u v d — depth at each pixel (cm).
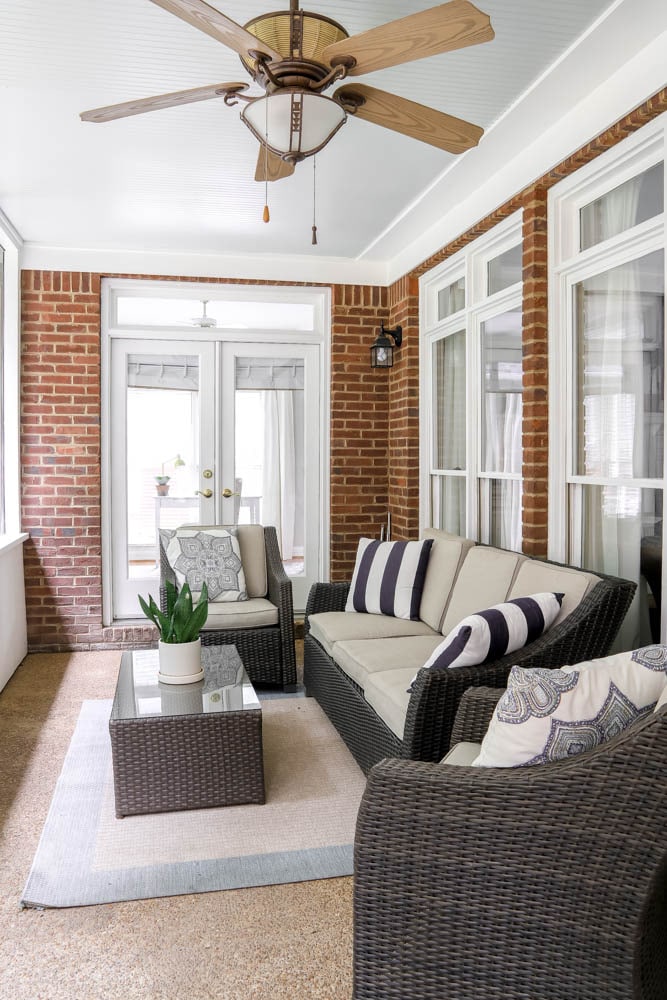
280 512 579
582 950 141
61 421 525
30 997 180
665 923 150
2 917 212
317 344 579
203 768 278
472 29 180
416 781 153
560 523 354
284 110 203
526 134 341
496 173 387
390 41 185
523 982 146
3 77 288
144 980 186
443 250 459
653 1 238
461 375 472
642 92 270
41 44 265
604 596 256
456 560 371
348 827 266
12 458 510
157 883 229
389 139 344
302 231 490
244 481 573
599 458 331
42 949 198
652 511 296
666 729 134
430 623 370
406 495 534
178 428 560
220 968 191
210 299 562
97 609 531
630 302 306
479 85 296
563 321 350
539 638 259
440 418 512
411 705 243
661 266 286
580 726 152
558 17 249
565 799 141
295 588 583
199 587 448
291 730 361
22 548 517
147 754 273
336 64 197
